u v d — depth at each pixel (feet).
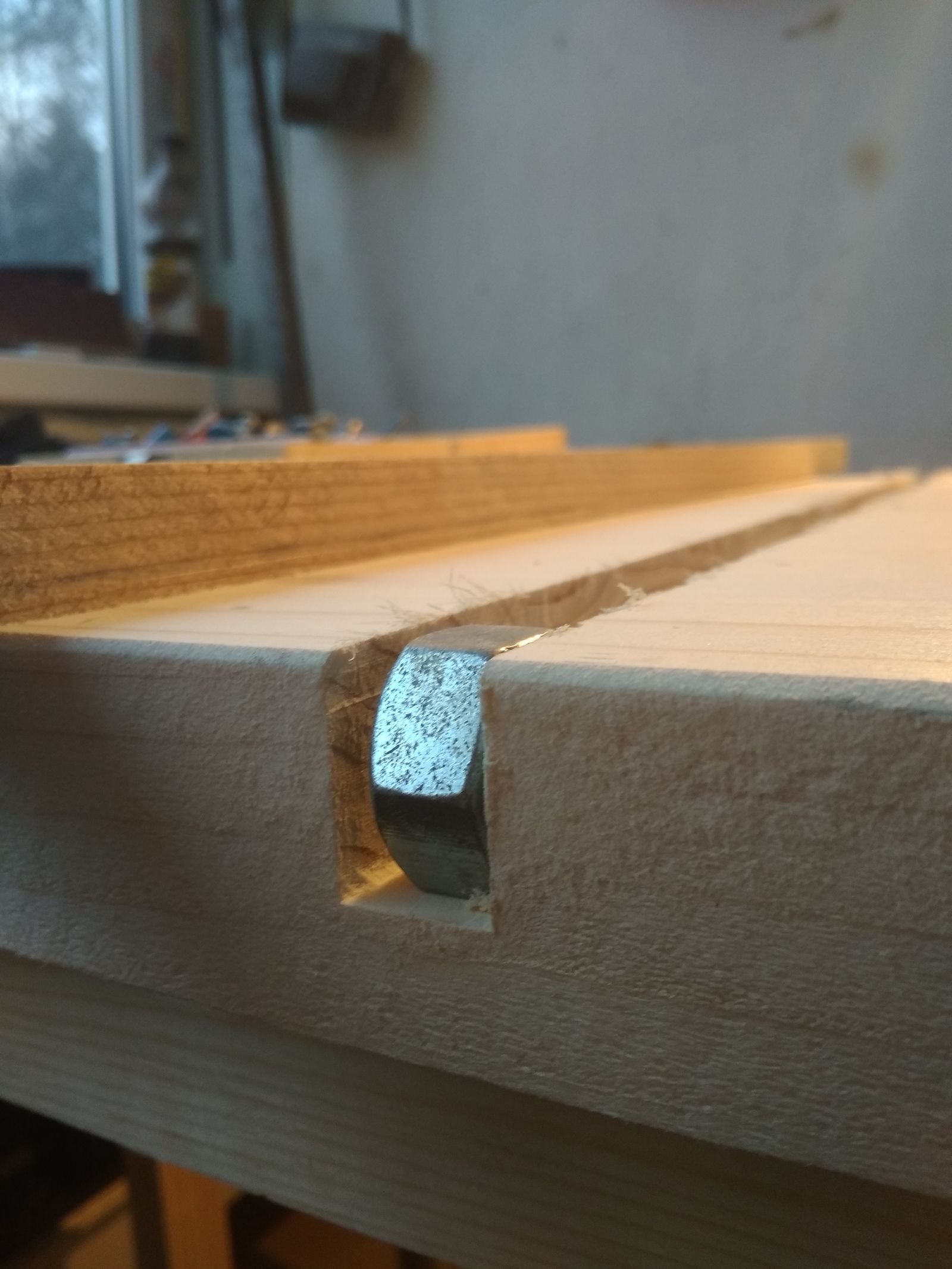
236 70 1.80
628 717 0.19
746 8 1.59
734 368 1.71
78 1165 0.71
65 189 1.75
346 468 0.42
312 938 0.24
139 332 1.81
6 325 1.45
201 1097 0.29
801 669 0.18
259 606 0.29
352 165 1.96
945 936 0.17
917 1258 0.21
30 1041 0.32
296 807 0.23
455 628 0.24
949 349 1.55
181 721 0.24
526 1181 0.25
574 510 0.64
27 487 0.28
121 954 0.26
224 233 1.98
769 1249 0.22
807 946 0.18
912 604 0.26
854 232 1.58
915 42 1.49
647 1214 0.23
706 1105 0.20
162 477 0.33
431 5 1.83
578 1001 0.20
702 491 0.88
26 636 0.26
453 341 1.95
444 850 0.22
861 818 0.17
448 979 0.22
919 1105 0.18
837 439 1.50
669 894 0.19
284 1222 0.83
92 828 0.26
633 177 1.73
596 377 1.83
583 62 1.73
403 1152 0.26
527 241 1.84
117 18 1.76
